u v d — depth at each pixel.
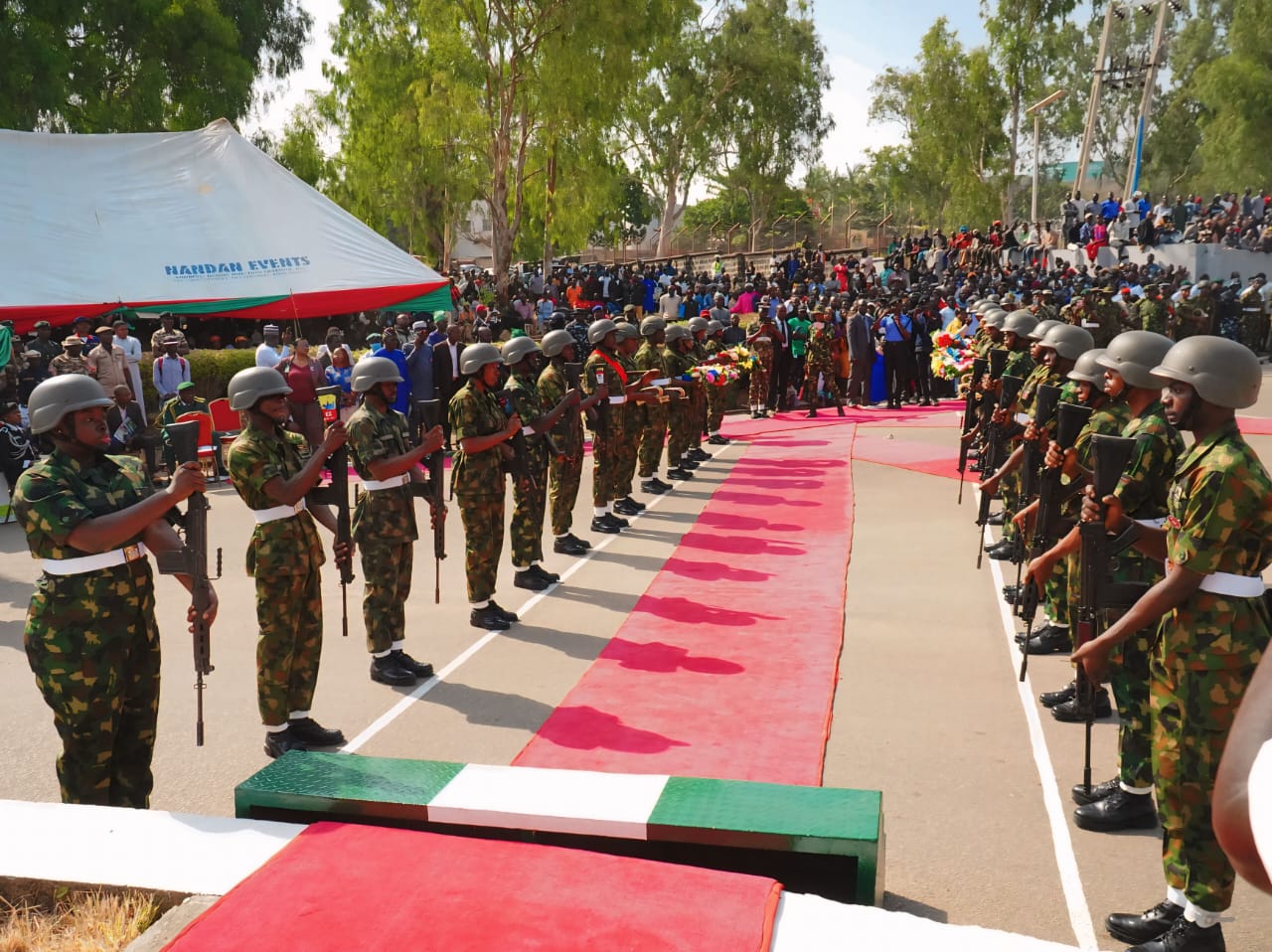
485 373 8.08
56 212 20.42
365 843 3.80
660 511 12.70
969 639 7.79
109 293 19.92
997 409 9.41
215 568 10.50
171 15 34.84
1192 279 37.03
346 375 17.09
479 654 7.66
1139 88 67.69
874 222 57.88
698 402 15.71
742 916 3.29
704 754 5.77
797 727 6.13
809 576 9.53
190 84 36.09
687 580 9.50
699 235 60.56
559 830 3.91
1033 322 9.79
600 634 8.03
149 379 18.77
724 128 61.22
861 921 3.28
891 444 17.19
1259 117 56.78
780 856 3.79
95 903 3.67
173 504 4.51
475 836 4.01
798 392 23.38
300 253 22.05
